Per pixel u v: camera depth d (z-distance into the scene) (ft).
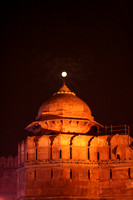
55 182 135.54
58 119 143.64
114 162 138.00
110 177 137.69
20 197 141.69
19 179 144.77
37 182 137.49
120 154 138.21
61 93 151.74
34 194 137.18
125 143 138.41
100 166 139.13
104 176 138.41
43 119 147.33
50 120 144.77
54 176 136.05
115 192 136.15
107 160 138.82
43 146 138.82
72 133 144.66
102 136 141.69
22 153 143.74
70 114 145.69
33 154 139.33
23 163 141.28
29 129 155.63
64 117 144.66
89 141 140.46
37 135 150.20
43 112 148.15
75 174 136.77
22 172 142.72
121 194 135.33
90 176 138.21
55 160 136.56
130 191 134.41
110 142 139.85
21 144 145.07
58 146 137.39
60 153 137.28
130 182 134.92
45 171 137.39
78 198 135.33
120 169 137.18
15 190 169.78
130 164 136.05
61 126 144.36
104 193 137.28
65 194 134.62
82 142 139.54
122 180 136.05
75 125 145.28
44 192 136.15
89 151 139.64
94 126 151.33
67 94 150.61
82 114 146.92
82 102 150.20
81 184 136.67
